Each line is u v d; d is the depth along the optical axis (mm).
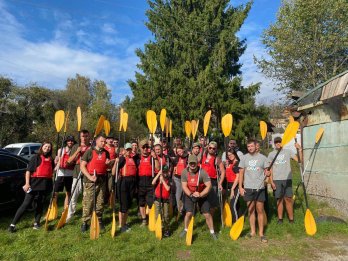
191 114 21359
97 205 5727
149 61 24500
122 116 7047
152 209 5820
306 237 5500
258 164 5445
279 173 6230
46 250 4730
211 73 21172
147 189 6059
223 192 6543
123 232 5680
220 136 21219
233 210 6242
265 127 6922
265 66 24344
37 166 5715
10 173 6496
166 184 5676
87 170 5629
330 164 7344
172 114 22375
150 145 6816
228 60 23062
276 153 5863
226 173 6512
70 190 6727
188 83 21906
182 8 25297
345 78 6812
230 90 21172
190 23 23422
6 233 5531
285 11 23062
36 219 5820
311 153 8016
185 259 4523
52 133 27906
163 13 25078
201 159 6219
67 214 6309
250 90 21781
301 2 21891
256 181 5410
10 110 27984
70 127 29844
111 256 4520
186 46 23438
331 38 21500
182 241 5238
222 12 24516
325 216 6379
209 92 20781
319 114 7832
